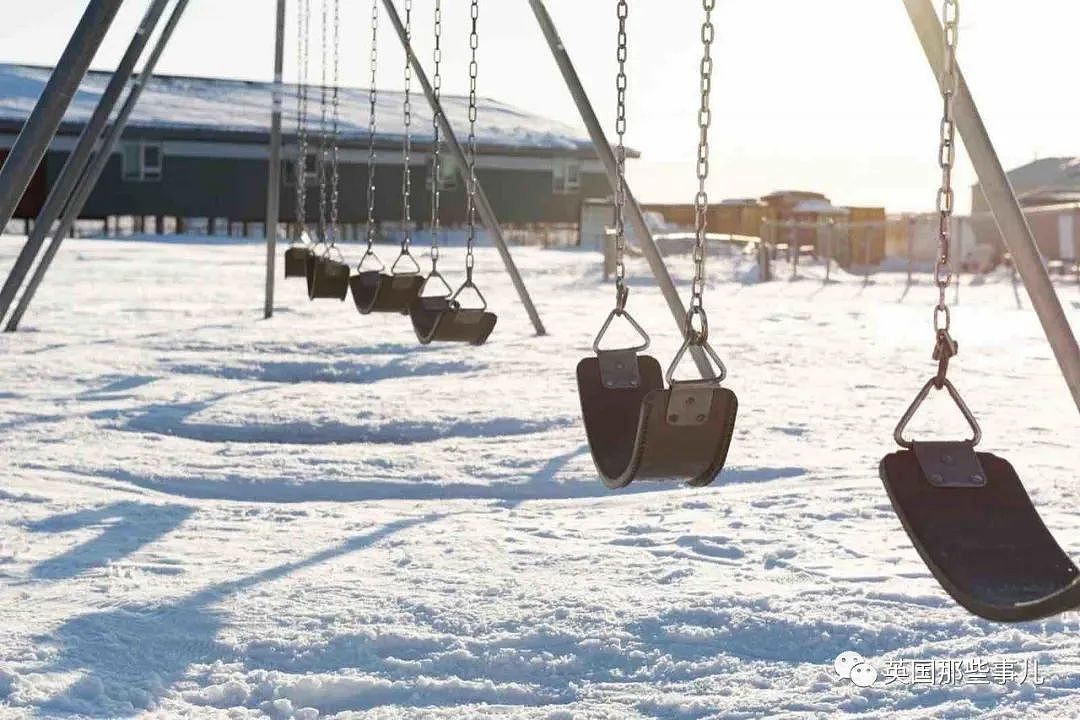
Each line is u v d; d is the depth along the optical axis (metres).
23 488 6.92
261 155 48.00
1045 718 3.68
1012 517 3.17
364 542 5.84
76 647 4.24
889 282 32.69
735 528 6.17
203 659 4.19
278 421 9.48
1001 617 2.79
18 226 47.50
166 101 49.34
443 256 39.00
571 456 8.17
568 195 53.12
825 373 12.91
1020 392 11.69
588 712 3.79
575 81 9.34
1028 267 4.96
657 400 3.89
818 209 48.75
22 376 11.41
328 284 12.12
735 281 31.88
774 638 4.45
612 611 4.71
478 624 4.55
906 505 3.18
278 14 16.53
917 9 5.10
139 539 5.85
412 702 3.89
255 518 6.36
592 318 19.45
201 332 15.86
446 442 8.76
